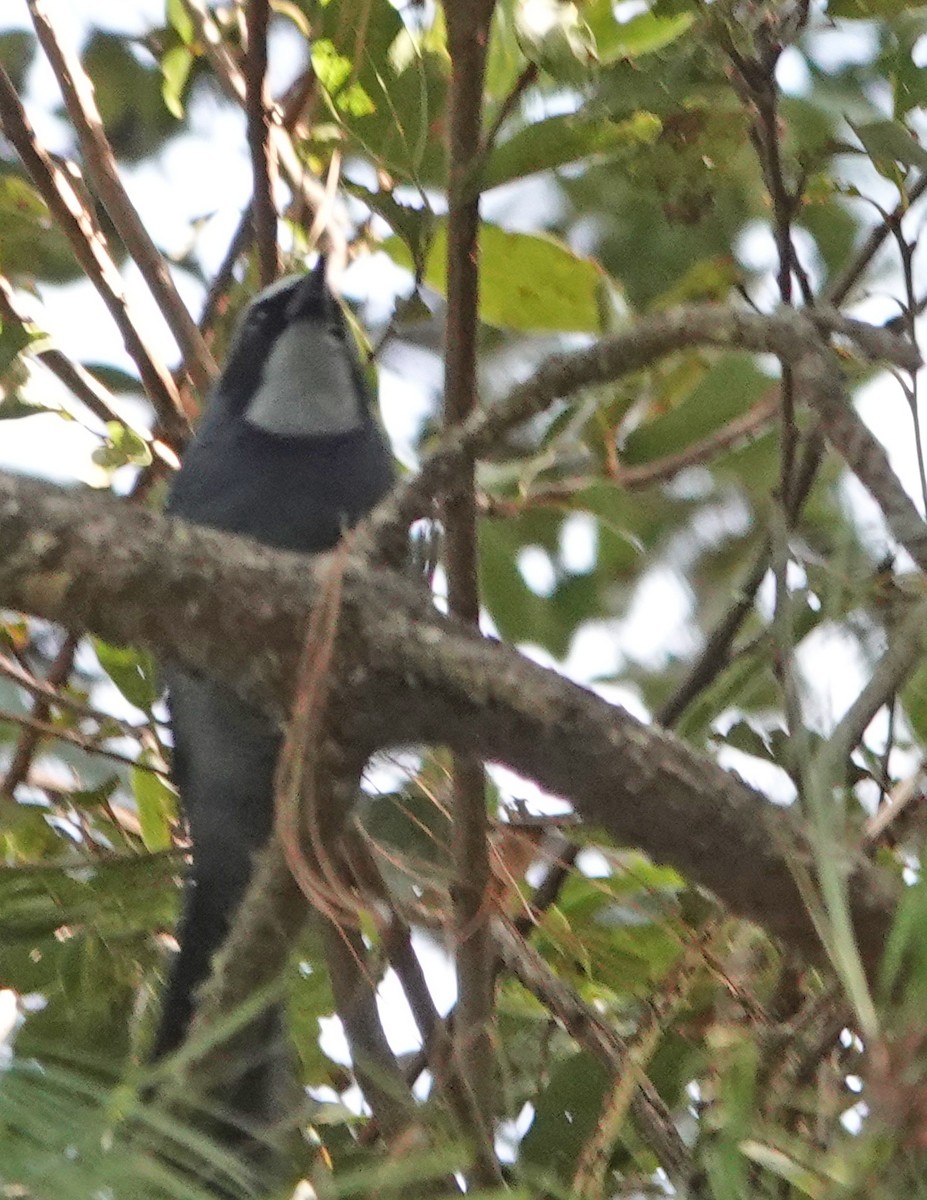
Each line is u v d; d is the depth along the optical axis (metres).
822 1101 3.47
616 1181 4.28
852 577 4.32
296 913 3.75
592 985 5.39
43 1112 2.82
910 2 4.64
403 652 3.40
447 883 4.77
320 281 6.02
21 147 5.72
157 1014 4.89
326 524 5.92
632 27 5.46
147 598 3.36
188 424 6.13
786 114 4.62
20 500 3.33
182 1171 3.09
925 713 4.52
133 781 5.81
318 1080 5.35
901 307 4.57
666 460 5.75
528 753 3.48
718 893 3.60
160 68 7.34
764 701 4.94
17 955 5.01
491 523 6.64
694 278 5.60
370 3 5.25
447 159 4.91
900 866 4.25
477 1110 4.08
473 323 4.59
